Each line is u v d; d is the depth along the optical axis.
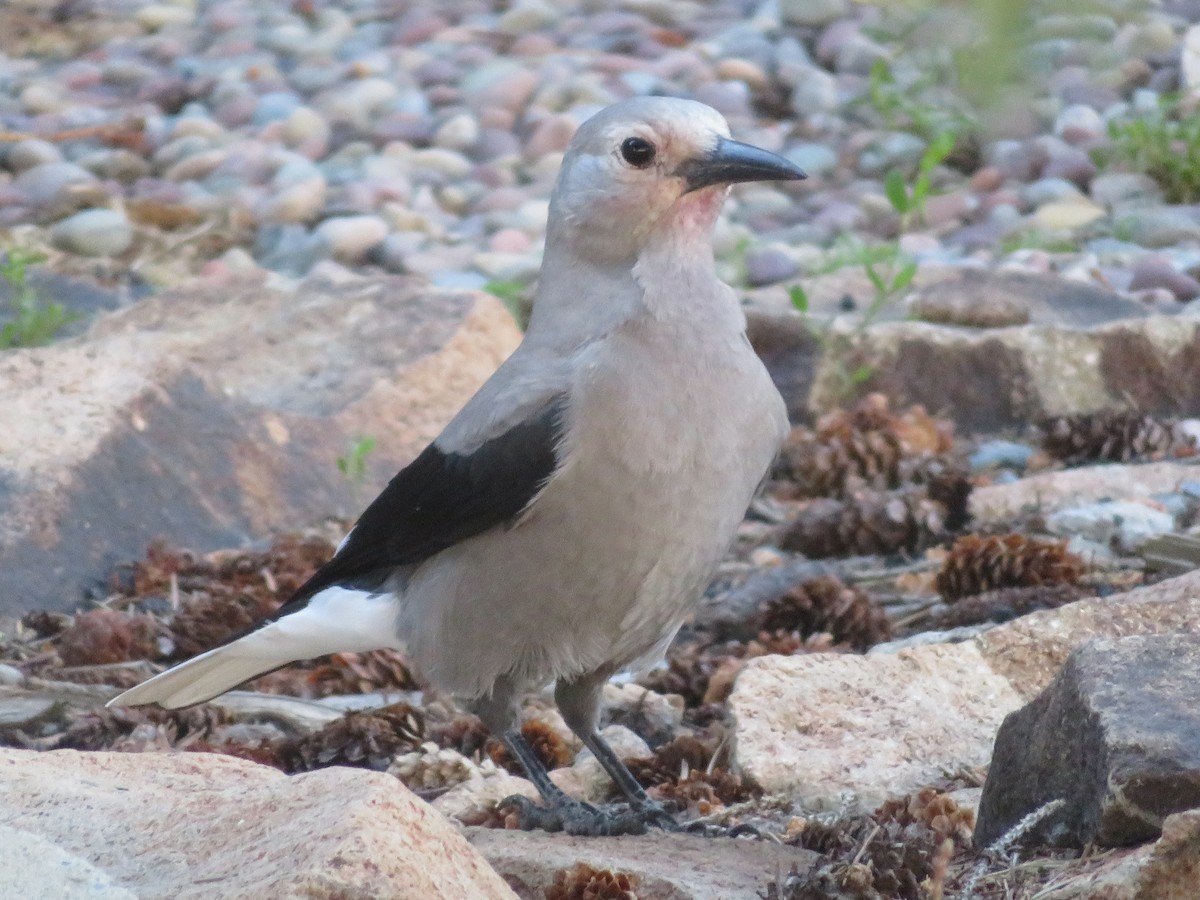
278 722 9.52
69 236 18.94
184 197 20.39
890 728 8.27
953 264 16.70
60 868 5.40
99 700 9.64
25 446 11.60
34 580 10.95
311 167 21.12
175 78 24.23
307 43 25.34
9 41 26.11
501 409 7.94
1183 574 9.58
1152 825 5.93
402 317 14.45
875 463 13.17
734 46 24.06
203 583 11.17
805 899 6.16
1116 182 19.59
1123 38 11.62
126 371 12.41
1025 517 12.09
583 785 8.66
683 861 6.80
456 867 5.34
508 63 23.81
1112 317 15.26
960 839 6.85
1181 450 13.31
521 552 7.98
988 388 14.34
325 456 12.92
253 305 14.80
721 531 8.02
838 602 10.56
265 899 4.95
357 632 8.62
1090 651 6.54
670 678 9.97
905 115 21.27
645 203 8.02
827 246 18.84
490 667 8.24
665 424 7.76
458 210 20.23
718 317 7.99
